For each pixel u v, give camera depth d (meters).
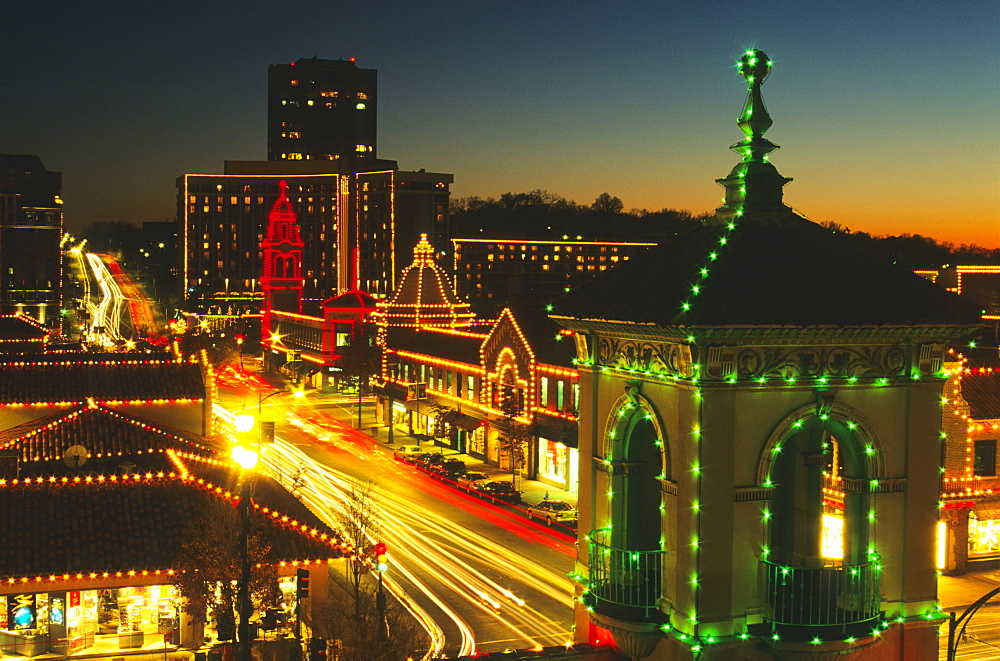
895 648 13.97
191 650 33.94
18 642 32.94
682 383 13.11
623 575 14.53
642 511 15.03
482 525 56.47
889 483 13.81
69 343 109.94
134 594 34.00
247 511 21.80
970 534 48.19
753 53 14.52
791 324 12.59
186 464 38.78
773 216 14.56
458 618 39.62
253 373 144.88
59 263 176.25
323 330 127.44
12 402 39.66
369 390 117.44
